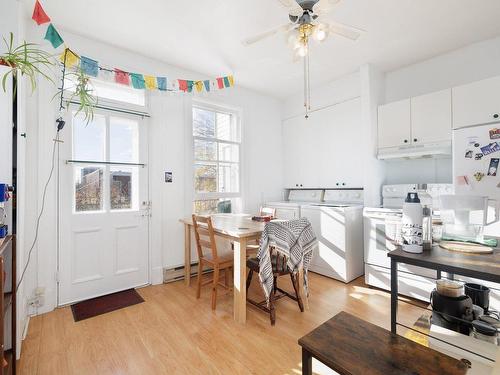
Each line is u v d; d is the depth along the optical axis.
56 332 1.93
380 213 2.69
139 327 2.00
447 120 2.52
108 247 2.63
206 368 1.55
